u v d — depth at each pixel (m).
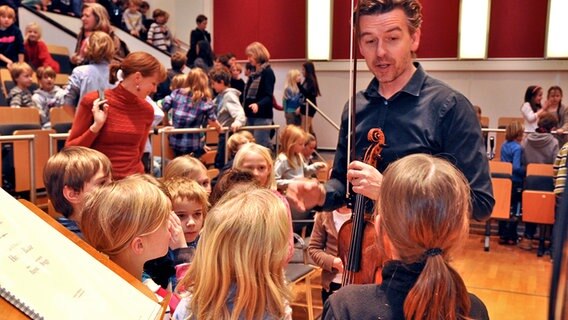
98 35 3.13
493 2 7.99
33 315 0.73
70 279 0.82
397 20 1.46
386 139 1.55
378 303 1.00
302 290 3.76
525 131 6.00
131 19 9.02
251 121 5.56
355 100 1.63
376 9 1.47
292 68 9.25
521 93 8.07
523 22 7.88
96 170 1.92
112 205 1.39
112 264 0.90
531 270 4.32
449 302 0.93
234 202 1.30
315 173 4.34
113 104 2.47
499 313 3.43
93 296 0.81
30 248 0.83
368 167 1.39
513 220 5.11
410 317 0.94
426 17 8.37
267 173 2.62
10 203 0.91
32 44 6.30
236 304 1.21
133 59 2.48
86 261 0.87
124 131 2.50
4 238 0.82
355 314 1.00
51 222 0.93
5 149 3.42
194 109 4.36
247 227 1.23
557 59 7.73
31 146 2.88
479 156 1.44
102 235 1.38
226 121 4.91
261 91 5.52
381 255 1.50
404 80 1.55
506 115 8.18
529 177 5.02
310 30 8.87
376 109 1.61
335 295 1.06
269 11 9.29
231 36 9.62
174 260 1.85
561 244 0.45
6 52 6.02
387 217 1.01
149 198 1.42
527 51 7.90
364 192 1.37
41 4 7.81
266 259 1.23
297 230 3.40
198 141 4.41
